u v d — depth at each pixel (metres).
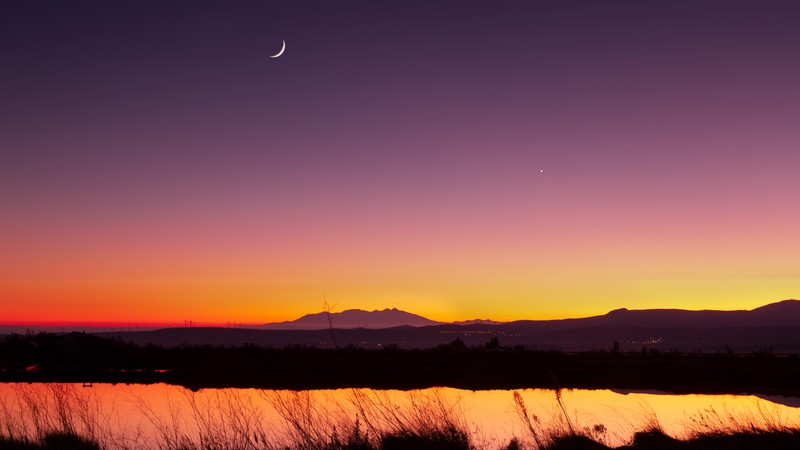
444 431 14.00
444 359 51.53
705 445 14.73
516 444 16.94
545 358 53.53
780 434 14.98
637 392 38.62
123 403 25.95
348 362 49.75
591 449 15.48
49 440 15.22
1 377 43.12
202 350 58.78
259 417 16.23
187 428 17.92
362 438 13.71
